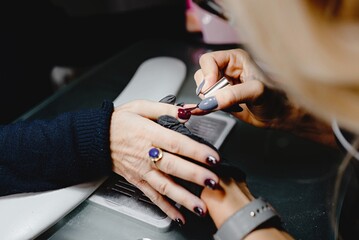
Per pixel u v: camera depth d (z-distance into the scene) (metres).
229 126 0.60
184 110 0.51
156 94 0.68
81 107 0.71
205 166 0.46
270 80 0.55
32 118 0.68
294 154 0.58
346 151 0.38
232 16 0.29
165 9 1.02
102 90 0.76
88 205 0.50
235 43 0.88
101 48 1.11
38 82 1.03
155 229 0.46
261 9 0.23
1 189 0.50
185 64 0.82
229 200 0.43
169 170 0.45
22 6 0.99
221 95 0.51
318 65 0.23
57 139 0.52
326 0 0.23
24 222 0.46
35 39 1.02
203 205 0.44
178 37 0.98
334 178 0.53
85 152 0.51
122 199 0.49
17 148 0.52
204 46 0.91
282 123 0.60
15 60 0.97
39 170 0.51
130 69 0.83
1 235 0.45
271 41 0.24
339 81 0.23
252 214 0.41
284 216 0.48
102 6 1.13
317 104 0.26
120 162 0.50
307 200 0.51
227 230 0.41
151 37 1.05
